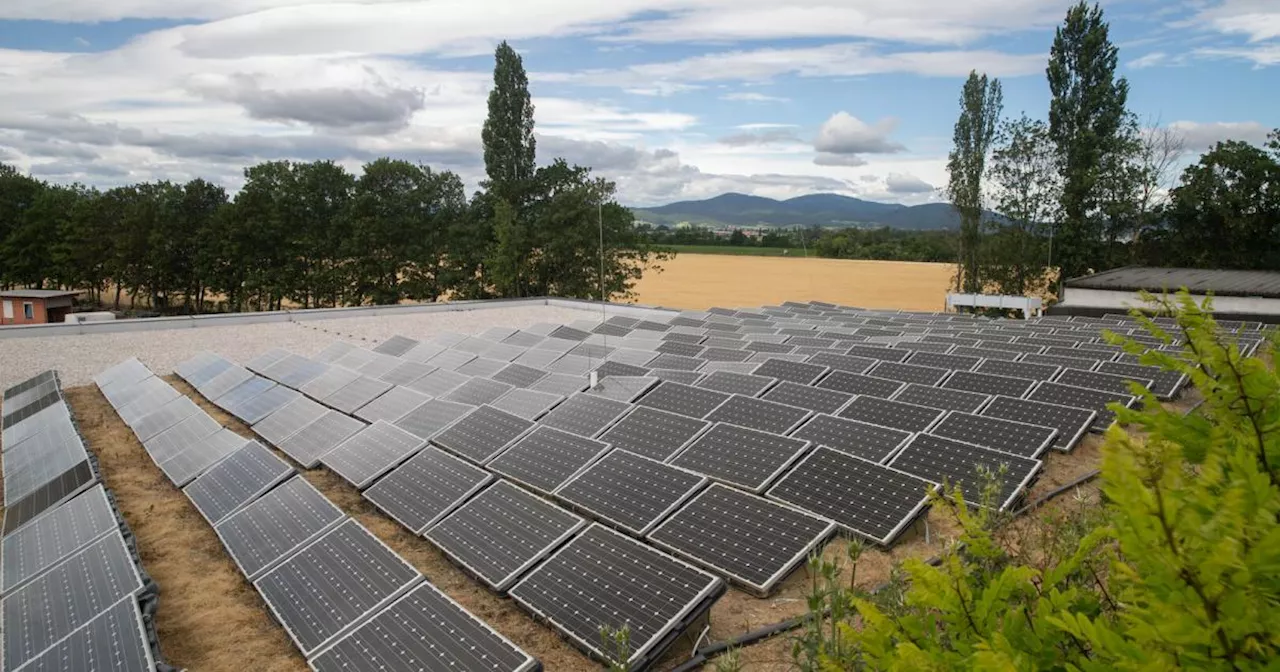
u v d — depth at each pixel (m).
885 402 16.06
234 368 25.00
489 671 7.28
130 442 18.47
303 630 8.84
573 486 12.53
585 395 17.59
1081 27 53.88
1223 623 1.99
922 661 2.81
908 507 10.80
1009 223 58.81
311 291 65.19
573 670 8.25
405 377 23.48
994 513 8.06
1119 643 2.24
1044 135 55.97
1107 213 54.56
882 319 37.44
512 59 61.12
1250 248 51.94
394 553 9.71
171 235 64.62
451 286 65.62
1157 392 17.50
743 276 98.00
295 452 16.52
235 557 11.05
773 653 8.11
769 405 16.06
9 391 24.88
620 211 63.03
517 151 62.62
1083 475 13.39
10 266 70.31
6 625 9.45
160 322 38.03
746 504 10.77
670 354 24.58
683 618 8.09
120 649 7.89
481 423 16.27
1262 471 2.72
